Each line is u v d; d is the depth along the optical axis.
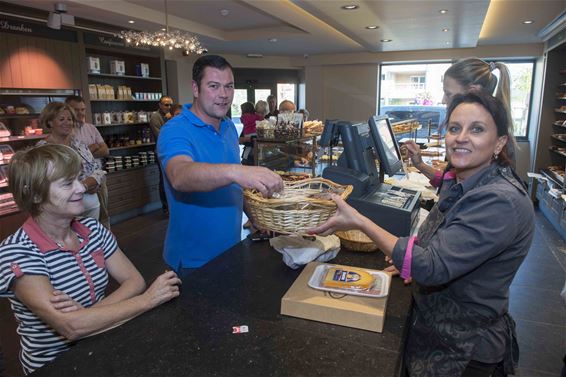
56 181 1.20
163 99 5.71
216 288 1.30
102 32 5.04
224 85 1.60
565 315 2.91
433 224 1.12
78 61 4.78
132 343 1.02
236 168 1.22
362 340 1.01
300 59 8.73
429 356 1.10
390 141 2.07
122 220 5.36
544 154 6.38
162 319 1.12
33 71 4.29
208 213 1.69
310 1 3.74
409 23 4.77
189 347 1.00
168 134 1.57
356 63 8.27
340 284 1.18
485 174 1.04
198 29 5.88
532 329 2.73
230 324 1.09
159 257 4.00
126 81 5.95
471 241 0.93
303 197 1.25
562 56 6.06
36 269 1.20
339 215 1.11
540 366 2.34
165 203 5.69
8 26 4.02
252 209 1.29
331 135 2.00
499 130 1.01
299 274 1.39
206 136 1.66
